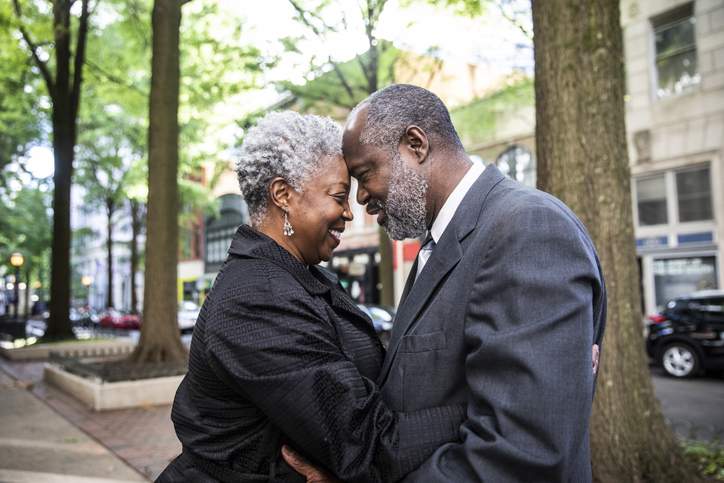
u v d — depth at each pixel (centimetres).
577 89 345
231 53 1155
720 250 1285
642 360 352
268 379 118
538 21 361
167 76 919
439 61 1126
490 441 109
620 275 346
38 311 4619
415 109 145
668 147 1388
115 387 722
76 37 1611
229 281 132
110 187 2859
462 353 127
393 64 1119
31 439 558
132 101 1525
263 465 129
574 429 106
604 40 346
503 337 111
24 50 1466
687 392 821
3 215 2784
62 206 1512
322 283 146
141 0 1327
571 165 345
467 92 1773
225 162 1673
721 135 1291
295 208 143
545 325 109
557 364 107
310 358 120
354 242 2495
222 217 3756
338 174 146
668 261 1395
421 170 144
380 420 123
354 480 115
